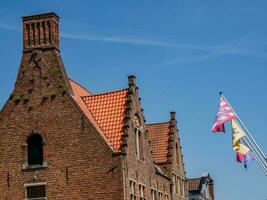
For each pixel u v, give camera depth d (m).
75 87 52.06
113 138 46.69
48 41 48.28
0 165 46.53
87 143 45.38
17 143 46.66
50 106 46.66
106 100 49.75
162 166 60.94
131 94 49.06
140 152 50.41
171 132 63.62
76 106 46.19
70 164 45.34
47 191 45.34
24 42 48.50
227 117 41.09
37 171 45.81
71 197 44.84
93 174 44.81
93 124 46.00
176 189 62.53
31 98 47.16
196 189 87.00
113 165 44.66
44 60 47.91
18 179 46.03
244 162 40.53
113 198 44.16
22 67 47.97
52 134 46.16
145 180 50.50
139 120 50.66
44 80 47.28
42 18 48.66
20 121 46.97
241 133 40.97
